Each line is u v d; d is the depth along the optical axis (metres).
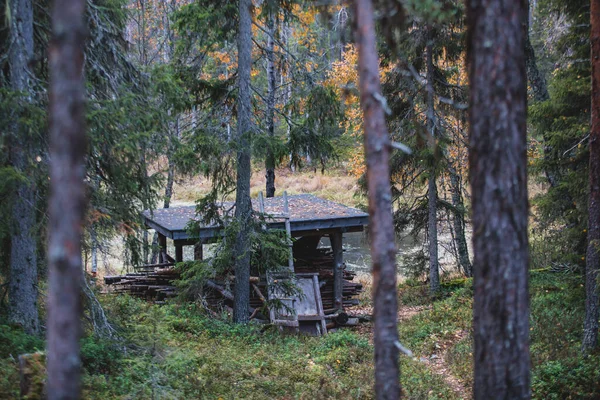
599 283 10.37
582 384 10.03
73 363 3.01
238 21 14.45
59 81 2.95
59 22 2.95
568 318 13.55
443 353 13.61
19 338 8.29
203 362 10.87
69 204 2.96
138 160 9.59
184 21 13.73
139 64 10.52
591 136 10.77
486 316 5.34
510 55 5.08
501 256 5.20
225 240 14.88
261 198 18.08
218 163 13.99
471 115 5.33
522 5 5.26
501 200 5.16
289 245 15.77
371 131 4.99
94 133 8.34
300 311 16.75
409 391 10.76
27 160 8.16
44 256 9.92
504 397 5.28
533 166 14.32
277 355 12.87
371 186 5.02
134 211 10.36
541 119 14.38
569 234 13.36
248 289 15.33
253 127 14.13
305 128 14.30
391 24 5.95
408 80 17.05
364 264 27.38
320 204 19.64
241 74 14.12
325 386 10.43
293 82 14.80
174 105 12.27
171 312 14.60
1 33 8.77
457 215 21.17
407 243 29.95
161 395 8.06
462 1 6.96
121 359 9.02
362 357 13.10
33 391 6.60
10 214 8.33
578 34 13.52
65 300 2.98
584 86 12.86
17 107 7.61
